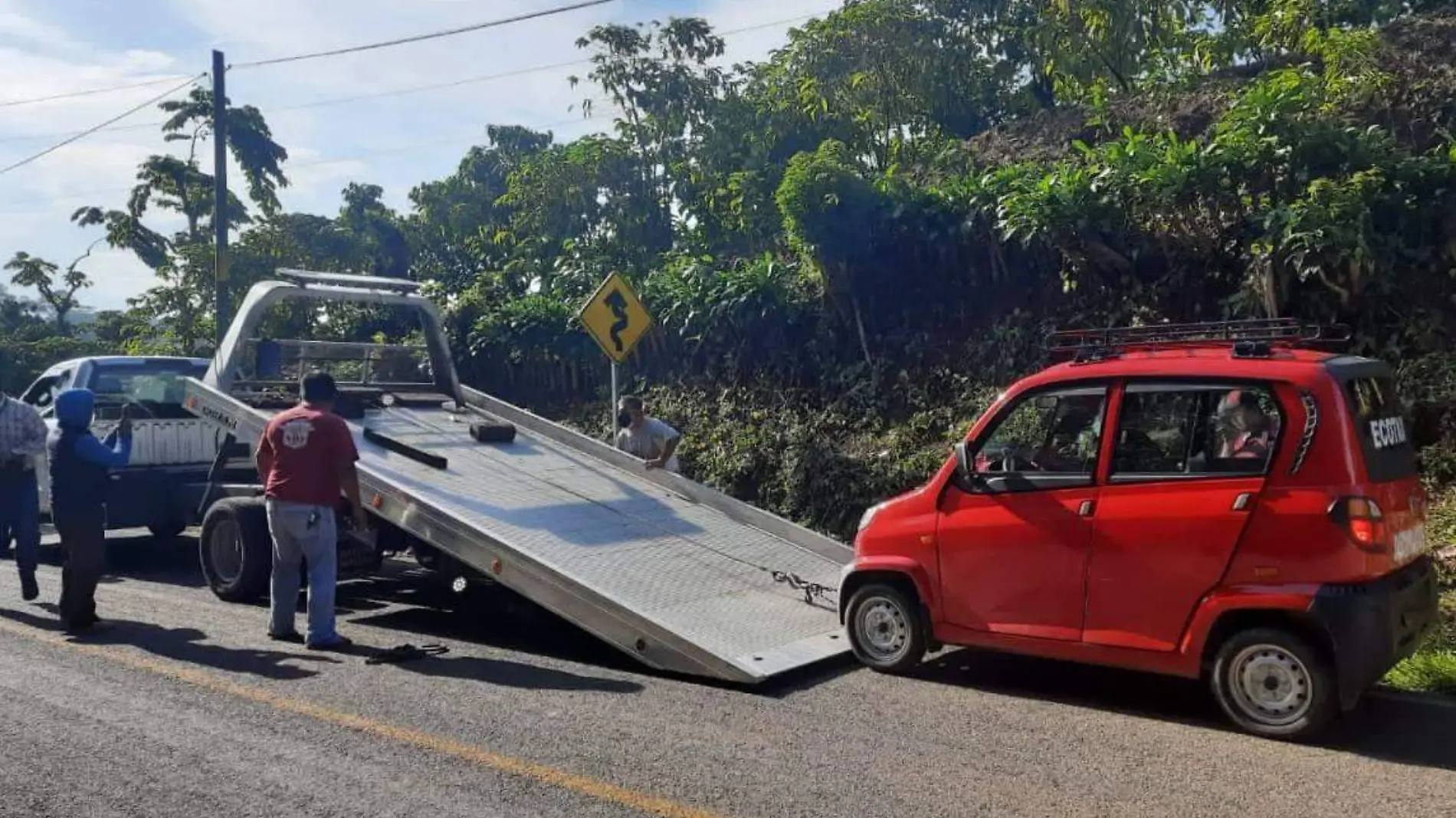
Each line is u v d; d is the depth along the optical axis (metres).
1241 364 6.02
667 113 18.97
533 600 7.25
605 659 7.36
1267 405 5.88
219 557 9.20
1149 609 6.06
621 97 19.25
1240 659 5.85
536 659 7.31
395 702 6.22
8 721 5.86
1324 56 12.37
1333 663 5.61
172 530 12.44
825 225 13.15
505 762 5.26
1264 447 5.85
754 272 14.48
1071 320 11.89
